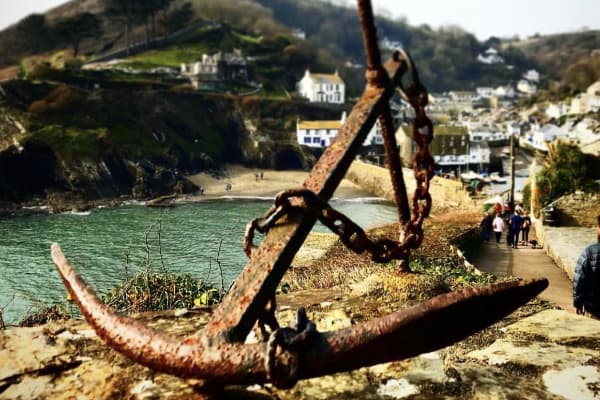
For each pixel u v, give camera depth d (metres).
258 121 90.44
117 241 34.91
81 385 2.69
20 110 70.94
